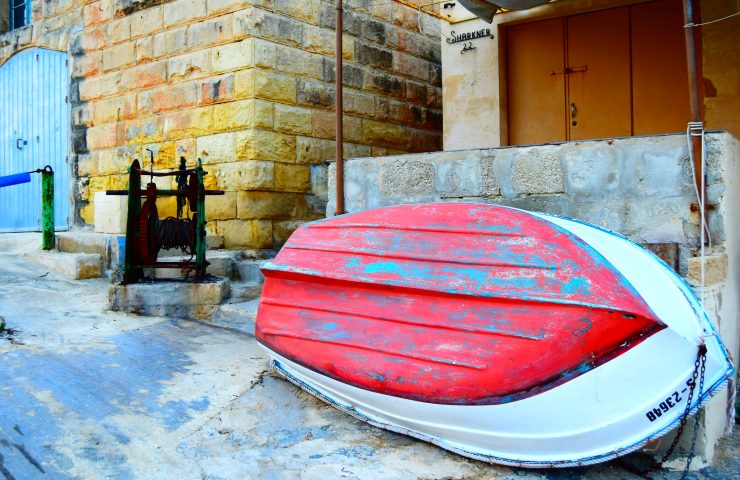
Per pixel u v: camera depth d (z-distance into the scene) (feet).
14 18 36.04
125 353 14.93
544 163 14.21
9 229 34.14
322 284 12.00
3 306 18.26
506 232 10.50
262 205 23.57
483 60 26.89
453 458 10.32
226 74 23.90
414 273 10.84
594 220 13.62
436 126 32.83
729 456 10.85
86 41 29.27
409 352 10.45
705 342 9.20
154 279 19.35
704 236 12.40
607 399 9.07
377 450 10.64
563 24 26.23
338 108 16.71
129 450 10.72
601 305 9.00
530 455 9.62
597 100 25.70
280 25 24.23
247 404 12.46
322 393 12.03
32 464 10.13
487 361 9.65
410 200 15.99
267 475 10.00
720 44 22.99
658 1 24.47
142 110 26.81
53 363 13.94
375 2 29.01
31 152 32.68
